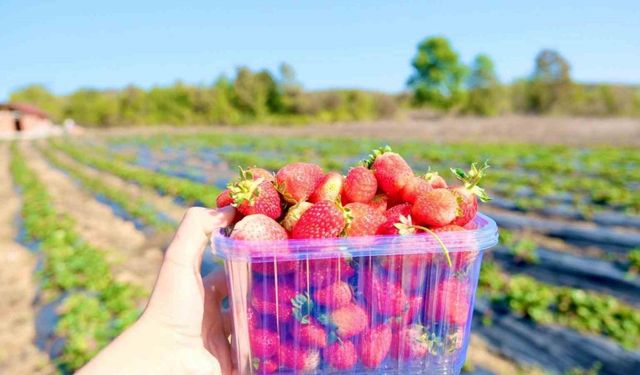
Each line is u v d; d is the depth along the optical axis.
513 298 1.17
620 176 2.49
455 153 3.71
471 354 1.01
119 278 1.50
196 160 4.24
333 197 0.29
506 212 1.97
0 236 2.05
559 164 2.92
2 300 1.37
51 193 3.04
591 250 1.52
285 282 0.25
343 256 0.25
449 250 0.25
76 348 1.07
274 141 5.71
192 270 0.29
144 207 2.38
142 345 0.27
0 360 1.07
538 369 0.96
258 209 0.28
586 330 1.06
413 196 0.29
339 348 0.26
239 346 0.26
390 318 0.26
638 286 1.26
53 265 1.54
